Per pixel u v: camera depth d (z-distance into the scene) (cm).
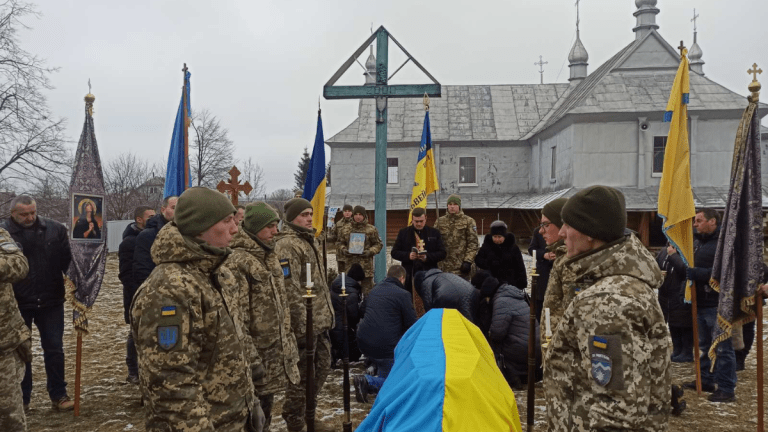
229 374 242
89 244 515
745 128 440
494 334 559
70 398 528
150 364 219
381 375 555
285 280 418
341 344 648
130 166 4709
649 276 201
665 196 549
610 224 206
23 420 361
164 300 223
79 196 515
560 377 209
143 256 537
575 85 3269
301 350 424
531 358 356
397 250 788
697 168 2283
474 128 3064
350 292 650
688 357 665
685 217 536
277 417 499
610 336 188
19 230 488
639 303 189
